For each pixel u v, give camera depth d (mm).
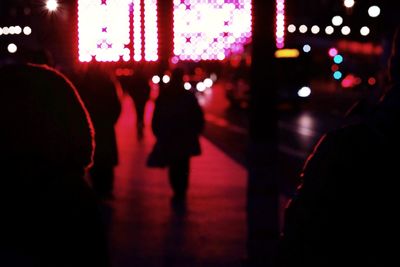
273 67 9820
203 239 12781
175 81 16875
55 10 8469
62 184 3588
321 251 3975
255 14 9570
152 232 13336
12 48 11742
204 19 7242
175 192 16688
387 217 3932
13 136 3631
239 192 17688
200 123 16734
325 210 3959
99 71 16250
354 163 3949
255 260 10180
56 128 3682
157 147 16781
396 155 3949
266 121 10000
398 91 4090
